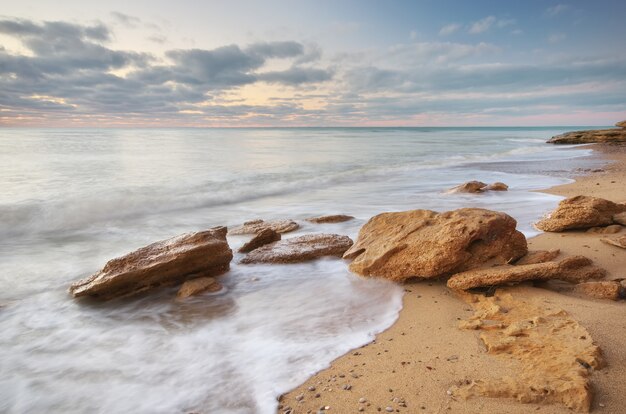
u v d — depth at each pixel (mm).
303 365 5586
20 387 5348
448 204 17344
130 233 14109
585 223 10883
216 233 10039
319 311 7449
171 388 5227
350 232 13320
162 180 23859
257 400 4863
